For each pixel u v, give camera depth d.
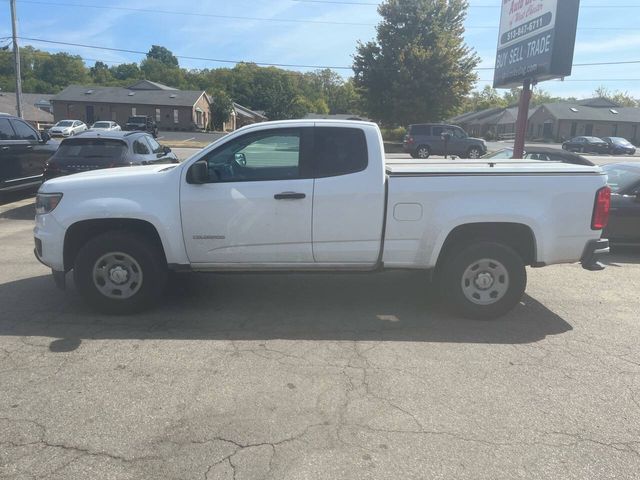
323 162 5.06
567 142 46.44
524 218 5.02
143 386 3.80
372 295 6.01
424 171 5.05
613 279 6.97
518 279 5.14
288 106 83.00
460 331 4.96
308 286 6.32
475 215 5.00
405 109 42.31
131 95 68.44
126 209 4.99
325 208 5.03
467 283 5.19
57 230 5.06
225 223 5.04
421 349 4.54
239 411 3.49
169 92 69.62
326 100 123.62
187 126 67.62
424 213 5.05
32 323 4.98
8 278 6.42
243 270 5.21
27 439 3.15
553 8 11.12
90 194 5.06
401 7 42.31
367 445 3.14
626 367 4.27
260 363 4.20
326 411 3.51
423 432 3.29
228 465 2.94
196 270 5.20
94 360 4.21
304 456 3.03
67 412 3.45
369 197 5.02
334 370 4.11
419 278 6.68
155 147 11.80
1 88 79.31
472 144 29.48
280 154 5.09
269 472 2.89
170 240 5.05
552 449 3.14
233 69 105.88
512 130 76.25
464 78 42.75
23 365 4.11
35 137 12.48
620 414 3.55
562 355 4.48
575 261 5.23
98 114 67.56
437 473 2.90
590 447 3.17
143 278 5.12
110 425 3.31
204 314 5.30
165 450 3.07
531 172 5.07
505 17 13.94
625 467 2.98
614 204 8.24
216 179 5.06
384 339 4.74
